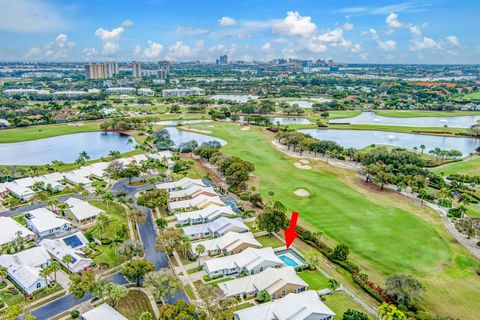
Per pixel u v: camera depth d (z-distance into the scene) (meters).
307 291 96.88
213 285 104.38
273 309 90.38
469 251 126.75
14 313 85.06
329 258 120.50
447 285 107.12
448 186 191.88
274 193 177.62
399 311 85.06
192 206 159.12
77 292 93.56
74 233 132.12
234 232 130.00
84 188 184.38
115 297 92.38
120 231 128.12
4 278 109.94
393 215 154.00
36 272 106.50
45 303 97.69
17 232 129.75
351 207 161.75
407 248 127.62
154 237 134.25
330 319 89.69
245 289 101.12
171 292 94.56
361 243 130.50
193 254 120.81
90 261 114.69
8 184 181.00
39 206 163.50
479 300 100.69
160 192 157.62
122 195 165.88
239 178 180.88
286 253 124.12
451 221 150.50
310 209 159.25
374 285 104.12
